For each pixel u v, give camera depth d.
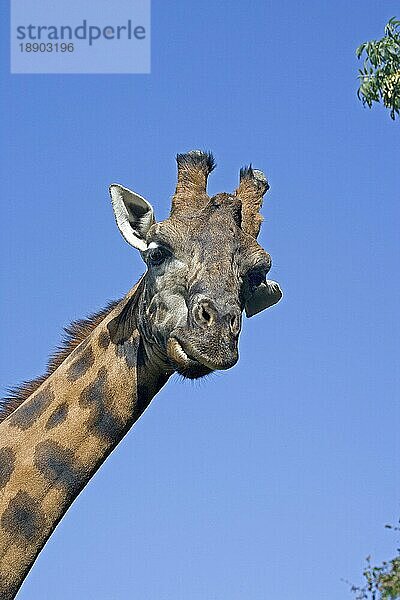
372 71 22.38
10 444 12.89
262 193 13.36
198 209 12.84
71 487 12.90
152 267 12.65
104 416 13.04
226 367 11.91
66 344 13.69
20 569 12.70
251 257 12.55
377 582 14.55
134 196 12.99
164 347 12.55
